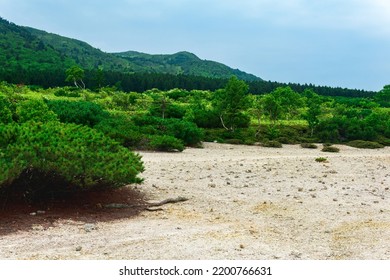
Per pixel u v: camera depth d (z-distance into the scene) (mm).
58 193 10016
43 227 8164
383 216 9547
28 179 9539
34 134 9961
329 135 38875
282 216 9453
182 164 17250
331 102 82312
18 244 7180
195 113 41625
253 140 34875
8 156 9023
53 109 28578
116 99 57156
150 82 106875
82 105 29844
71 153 9398
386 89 99312
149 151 23656
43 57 173875
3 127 10008
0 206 9086
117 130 25156
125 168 9883
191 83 112938
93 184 9555
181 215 9414
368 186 13281
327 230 8375
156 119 31203
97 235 7820
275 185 13000
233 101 38844
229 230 8273
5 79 89562
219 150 27125
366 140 39438
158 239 7598
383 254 6961
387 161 21266
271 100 41625
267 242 7574
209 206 10266
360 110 70938
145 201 10469
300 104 60469
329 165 18266
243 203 10602
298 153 26844
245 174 15000
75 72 88938
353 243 7562
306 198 11234
